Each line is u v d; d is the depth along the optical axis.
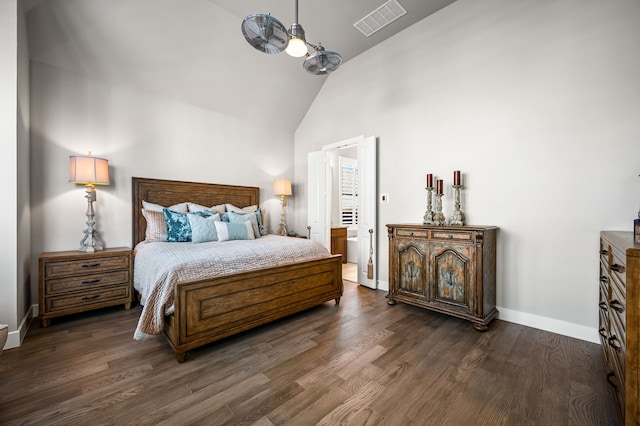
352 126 4.12
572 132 2.28
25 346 2.06
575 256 2.27
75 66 2.94
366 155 3.85
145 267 2.51
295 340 2.19
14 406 1.41
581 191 2.24
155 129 3.56
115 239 3.23
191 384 1.62
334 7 3.03
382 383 1.64
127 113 3.34
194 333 1.92
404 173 3.46
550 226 2.39
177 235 3.11
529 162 2.49
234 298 2.16
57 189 2.86
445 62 3.05
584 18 2.22
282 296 2.50
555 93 2.36
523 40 2.51
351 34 3.53
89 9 2.62
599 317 2.07
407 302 2.92
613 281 1.49
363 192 3.91
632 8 2.04
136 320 2.59
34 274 2.68
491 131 2.72
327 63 2.28
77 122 2.99
